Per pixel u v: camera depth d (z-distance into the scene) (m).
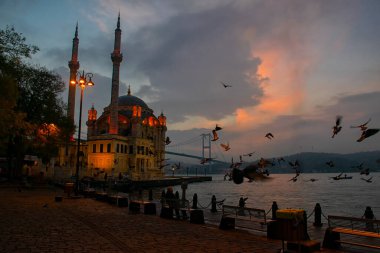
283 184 133.50
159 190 80.12
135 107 103.31
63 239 11.72
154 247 10.89
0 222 15.16
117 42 92.38
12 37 35.19
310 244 10.56
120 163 91.69
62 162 91.81
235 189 94.88
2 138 39.22
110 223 15.65
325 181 165.12
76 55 95.94
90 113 113.25
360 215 36.16
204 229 14.77
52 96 49.31
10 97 28.81
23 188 39.09
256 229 13.63
